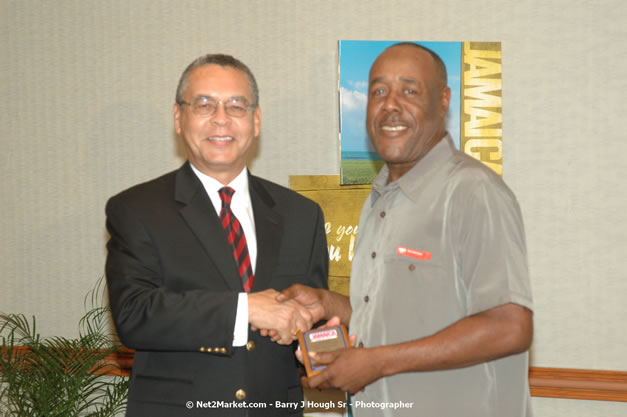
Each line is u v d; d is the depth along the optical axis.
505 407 1.63
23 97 3.41
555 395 2.97
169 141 3.27
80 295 3.38
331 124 3.11
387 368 1.57
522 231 1.60
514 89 2.99
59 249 3.40
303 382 1.68
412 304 1.67
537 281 3.00
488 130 2.97
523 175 2.99
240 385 1.79
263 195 2.09
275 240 1.98
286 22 3.14
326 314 1.94
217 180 1.99
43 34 3.38
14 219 3.44
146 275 1.82
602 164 2.94
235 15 3.18
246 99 1.93
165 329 1.72
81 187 3.37
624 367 2.93
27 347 3.23
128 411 1.82
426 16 3.03
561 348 2.98
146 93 3.28
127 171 3.32
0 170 3.44
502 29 2.99
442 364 1.53
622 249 2.93
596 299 2.95
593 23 2.93
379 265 1.76
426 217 1.69
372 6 3.06
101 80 3.32
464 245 1.60
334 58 3.10
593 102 2.94
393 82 1.75
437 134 1.80
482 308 1.52
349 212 3.04
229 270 1.85
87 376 2.92
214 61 1.94
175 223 1.87
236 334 1.76
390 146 1.74
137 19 3.27
